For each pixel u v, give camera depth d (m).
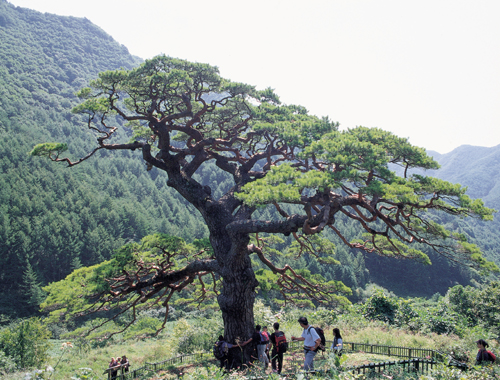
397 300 24.16
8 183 100.06
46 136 150.12
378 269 113.19
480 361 9.83
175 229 105.62
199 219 128.75
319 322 21.45
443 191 11.25
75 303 14.95
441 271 112.06
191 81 16.09
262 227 12.85
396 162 13.30
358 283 100.06
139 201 130.25
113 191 124.94
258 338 11.34
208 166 166.25
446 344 15.52
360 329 19.36
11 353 18.78
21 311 69.94
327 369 8.23
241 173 17.38
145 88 16.39
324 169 14.05
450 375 8.59
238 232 13.52
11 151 116.00
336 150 11.90
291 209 124.06
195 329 23.33
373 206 12.00
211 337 22.34
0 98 170.12
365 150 11.95
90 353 26.39
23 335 19.47
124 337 35.47
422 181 11.99
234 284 14.18
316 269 84.69
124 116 16.64
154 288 16.38
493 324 25.14
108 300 15.67
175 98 18.06
